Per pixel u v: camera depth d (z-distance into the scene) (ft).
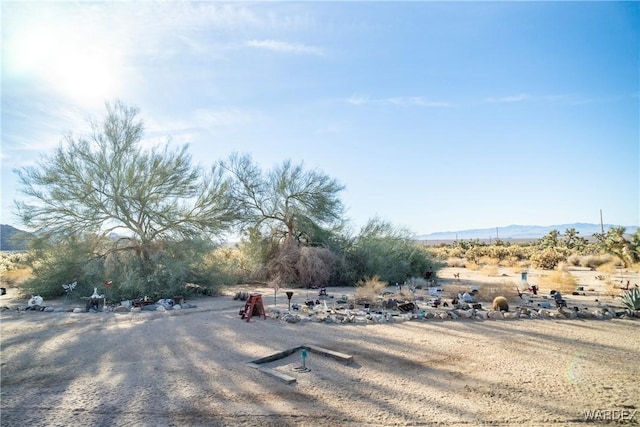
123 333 32.32
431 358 25.34
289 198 78.89
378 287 55.98
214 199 64.54
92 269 50.29
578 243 198.80
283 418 16.93
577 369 22.93
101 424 16.49
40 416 17.24
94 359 25.34
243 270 75.51
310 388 20.27
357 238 81.00
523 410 17.56
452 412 17.40
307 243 78.84
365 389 20.12
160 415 17.25
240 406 18.12
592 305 44.88
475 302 46.91
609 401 18.45
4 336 31.55
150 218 56.90
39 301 45.47
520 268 106.42
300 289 65.82
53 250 52.95
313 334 31.89
